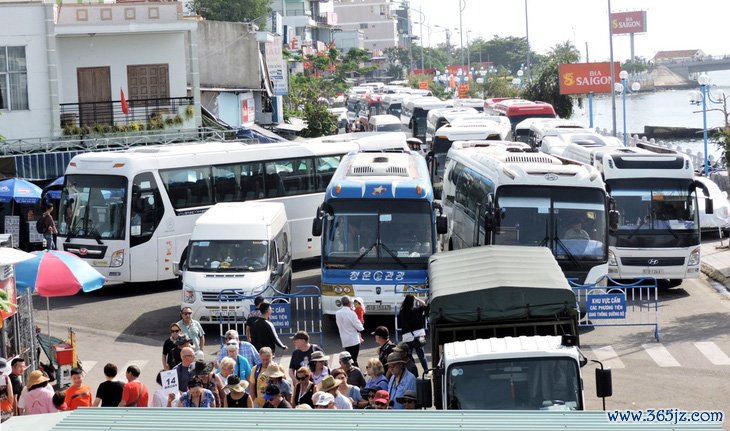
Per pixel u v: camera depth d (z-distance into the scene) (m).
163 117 74.88
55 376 32.38
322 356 27.25
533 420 12.86
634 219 47.44
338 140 60.06
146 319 45.34
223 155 52.59
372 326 43.62
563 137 73.19
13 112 69.69
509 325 28.41
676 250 47.22
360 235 41.91
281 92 103.94
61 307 47.97
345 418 13.12
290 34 176.75
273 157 54.38
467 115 87.31
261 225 44.19
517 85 177.88
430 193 42.50
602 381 23.06
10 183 55.75
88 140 68.81
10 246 33.25
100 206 49.84
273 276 44.06
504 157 45.62
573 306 28.11
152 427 12.78
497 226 42.31
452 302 28.16
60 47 74.31
